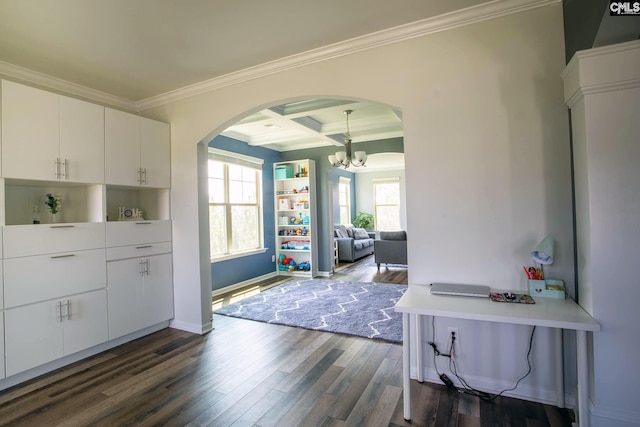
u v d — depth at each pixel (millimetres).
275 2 2043
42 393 2258
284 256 6535
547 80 2055
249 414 1985
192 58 2754
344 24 2330
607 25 1623
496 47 2168
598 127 1663
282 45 2602
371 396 2158
